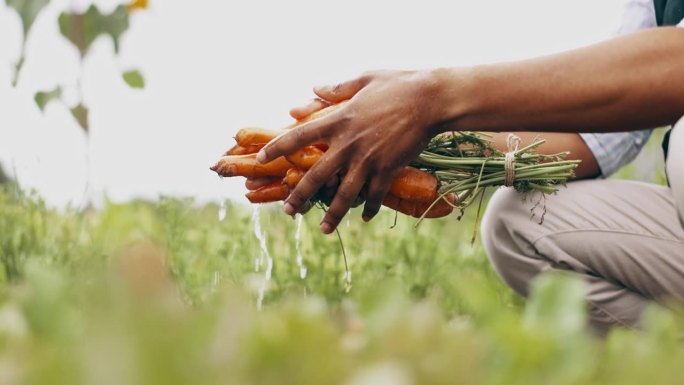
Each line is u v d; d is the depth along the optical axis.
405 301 0.81
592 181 1.68
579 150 1.70
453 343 0.66
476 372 0.66
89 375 0.49
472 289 0.89
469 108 1.42
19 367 0.55
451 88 1.42
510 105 1.42
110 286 0.68
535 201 1.65
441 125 1.44
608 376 0.78
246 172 1.54
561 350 0.74
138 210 2.24
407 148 1.43
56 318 0.81
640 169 2.71
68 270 1.79
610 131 1.46
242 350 0.60
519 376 0.72
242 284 1.87
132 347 0.50
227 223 2.02
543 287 0.81
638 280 1.60
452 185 1.56
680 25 1.50
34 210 1.98
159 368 0.50
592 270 1.63
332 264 1.92
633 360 0.78
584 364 0.74
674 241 1.59
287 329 0.68
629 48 1.43
